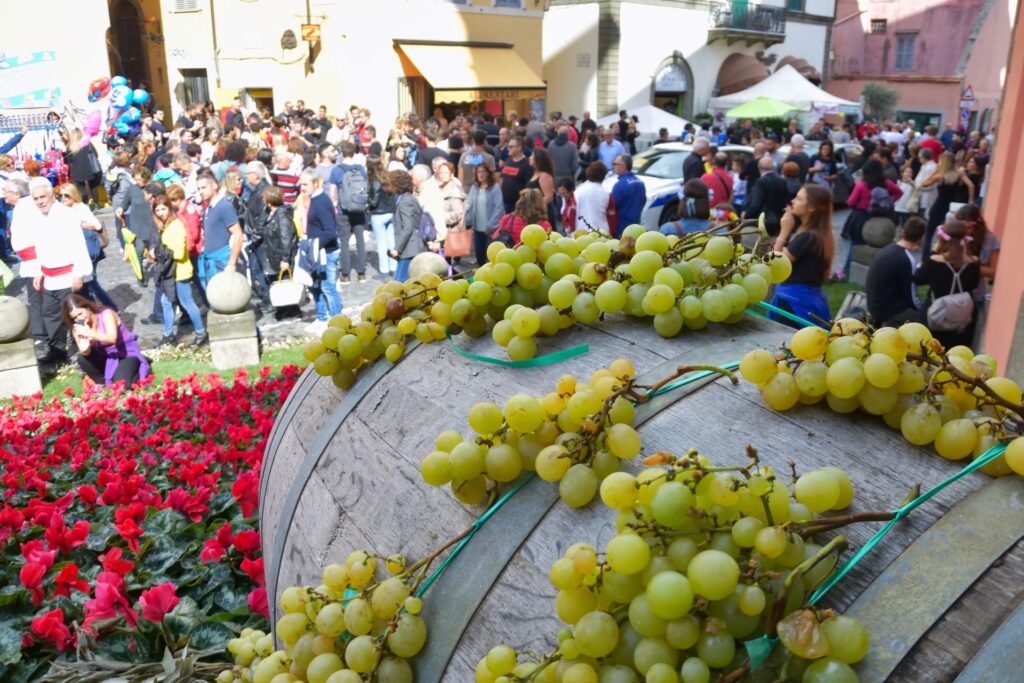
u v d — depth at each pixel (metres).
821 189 5.37
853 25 42.69
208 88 24.16
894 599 1.17
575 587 1.31
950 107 40.25
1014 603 1.12
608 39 28.62
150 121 19.08
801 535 1.21
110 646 2.68
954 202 10.34
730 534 1.23
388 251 10.97
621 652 1.26
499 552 1.56
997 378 1.48
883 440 1.43
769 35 33.50
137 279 11.02
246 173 9.98
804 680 1.12
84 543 3.37
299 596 1.80
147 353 8.09
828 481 1.26
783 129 27.91
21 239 7.78
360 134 17.75
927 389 1.41
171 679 2.42
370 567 1.72
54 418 5.67
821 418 1.51
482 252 9.62
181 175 11.53
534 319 1.87
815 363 1.50
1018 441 1.27
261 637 2.33
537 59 25.34
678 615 1.16
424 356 2.15
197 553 3.29
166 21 24.08
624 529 1.28
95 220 8.57
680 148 14.91
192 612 2.80
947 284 5.66
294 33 22.31
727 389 1.64
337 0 21.61
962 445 1.34
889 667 1.11
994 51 38.56
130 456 4.50
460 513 1.71
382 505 1.89
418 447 1.91
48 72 19.39
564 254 2.04
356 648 1.60
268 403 5.57
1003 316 6.30
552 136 17.25
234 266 8.02
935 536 1.23
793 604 1.19
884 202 10.58
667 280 1.84
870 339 1.46
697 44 31.45
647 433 1.58
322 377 2.50
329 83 22.31
